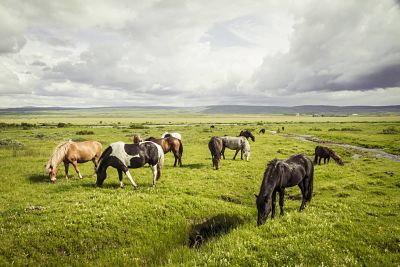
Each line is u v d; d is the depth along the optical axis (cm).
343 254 694
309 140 5428
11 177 1664
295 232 824
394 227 896
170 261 720
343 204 1222
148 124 14575
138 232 925
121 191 1333
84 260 773
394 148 3891
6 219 941
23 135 5888
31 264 733
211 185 1608
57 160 1573
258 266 628
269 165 1019
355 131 8000
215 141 2161
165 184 1546
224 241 786
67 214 981
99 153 1845
